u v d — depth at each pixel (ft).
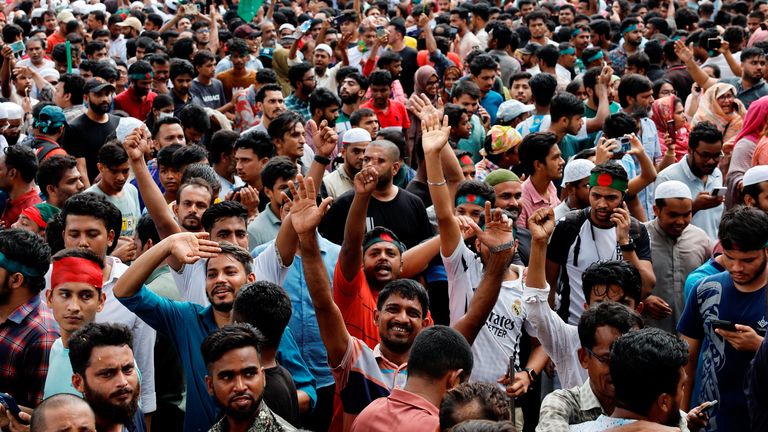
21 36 48.03
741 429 16.63
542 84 33.81
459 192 21.22
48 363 16.34
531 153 25.09
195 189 20.59
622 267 17.60
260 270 18.84
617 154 26.89
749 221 16.25
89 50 45.09
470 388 11.98
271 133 27.55
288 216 18.70
